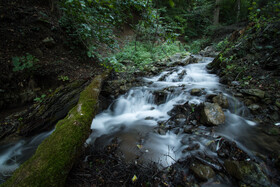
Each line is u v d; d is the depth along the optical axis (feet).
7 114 11.46
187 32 51.01
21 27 14.87
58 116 12.01
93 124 12.78
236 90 13.88
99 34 13.21
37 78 13.65
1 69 11.75
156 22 9.77
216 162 7.20
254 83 13.50
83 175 6.53
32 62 13.58
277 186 5.90
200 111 11.54
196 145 8.63
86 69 18.24
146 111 15.01
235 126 10.21
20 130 10.50
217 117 10.48
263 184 5.66
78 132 7.11
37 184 4.84
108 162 7.47
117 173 6.76
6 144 9.77
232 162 6.57
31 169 5.23
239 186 5.95
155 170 6.98
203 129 10.03
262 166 6.84
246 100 12.11
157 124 12.01
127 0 9.41
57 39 17.49
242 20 44.19
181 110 12.67
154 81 20.94
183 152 8.35
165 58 28.09
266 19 17.38
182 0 45.85
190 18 50.80
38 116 10.98
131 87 18.54
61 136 6.63
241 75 15.37
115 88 16.90
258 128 9.87
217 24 47.73
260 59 15.48
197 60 28.84
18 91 12.32
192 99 13.65
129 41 31.76
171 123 11.53
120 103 16.12
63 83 14.87
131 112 15.69
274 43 15.38
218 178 6.38
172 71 23.11
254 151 7.93
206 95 13.58
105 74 16.99
